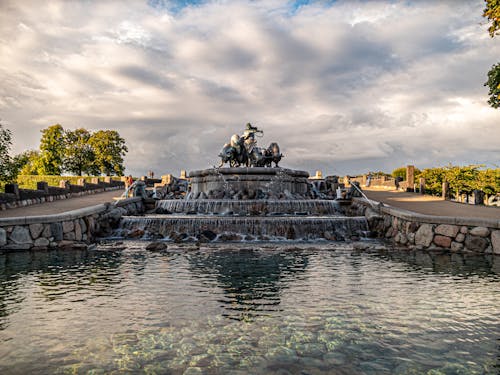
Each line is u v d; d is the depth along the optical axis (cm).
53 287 751
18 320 557
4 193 2108
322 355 440
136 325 536
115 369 404
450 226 1292
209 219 1561
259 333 506
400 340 486
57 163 7344
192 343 472
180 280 815
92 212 1591
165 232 1577
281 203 2025
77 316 575
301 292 714
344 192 2238
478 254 1203
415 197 3000
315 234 1576
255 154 2708
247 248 1279
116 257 1121
